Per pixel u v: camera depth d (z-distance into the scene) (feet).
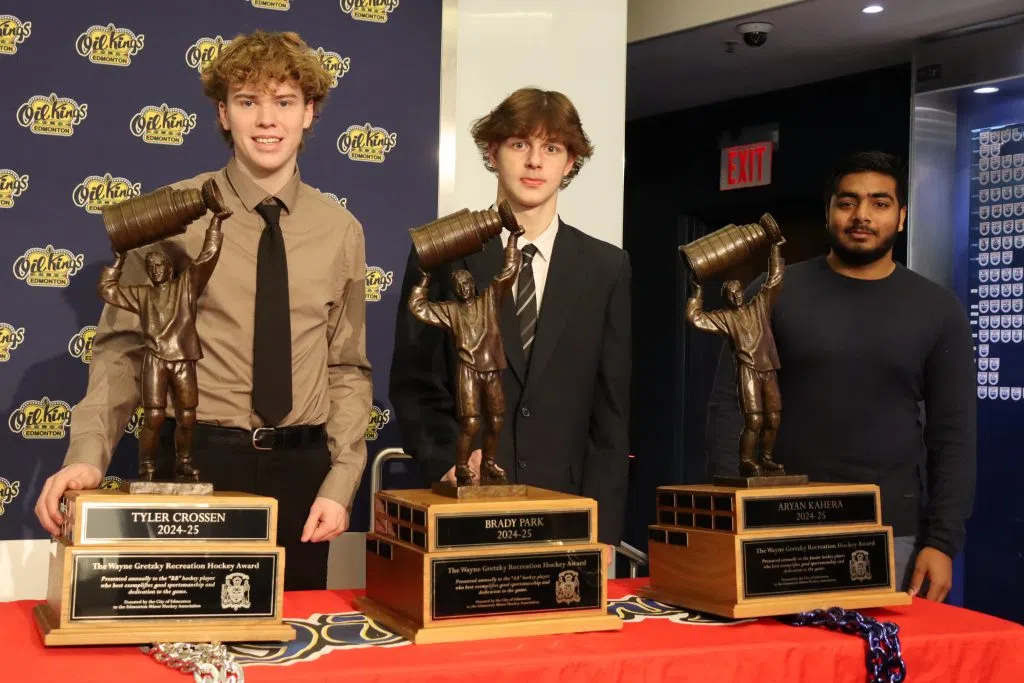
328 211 6.61
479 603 4.42
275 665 3.86
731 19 13.53
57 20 9.08
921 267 13.70
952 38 13.65
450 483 4.86
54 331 9.13
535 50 10.30
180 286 4.64
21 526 9.04
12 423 9.02
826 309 7.35
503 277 4.96
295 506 6.28
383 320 9.98
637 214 19.85
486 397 4.91
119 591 4.09
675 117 19.08
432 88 10.12
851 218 7.27
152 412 4.53
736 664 4.30
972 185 13.32
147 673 3.71
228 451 6.11
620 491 6.30
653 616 4.93
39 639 4.19
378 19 9.93
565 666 4.05
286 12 9.67
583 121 10.36
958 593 13.37
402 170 10.03
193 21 9.42
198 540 4.23
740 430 7.07
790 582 4.95
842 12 13.09
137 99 9.29
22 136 9.02
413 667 3.87
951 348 7.30
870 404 7.21
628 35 14.74
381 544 4.80
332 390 6.62
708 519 5.06
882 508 7.13
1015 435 12.80
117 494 4.21
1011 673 4.71
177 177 9.42
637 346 19.79
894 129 15.64
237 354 6.18
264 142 6.00
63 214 9.13
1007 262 12.91
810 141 16.87
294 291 6.31
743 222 18.52
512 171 6.33
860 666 4.47
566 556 4.58
